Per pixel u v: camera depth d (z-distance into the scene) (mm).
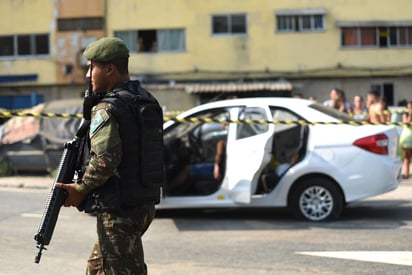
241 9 45500
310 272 9039
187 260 9844
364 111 22188
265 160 12312
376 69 45125
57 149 21781
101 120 5402
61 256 10250
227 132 13477
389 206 14836
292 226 12461
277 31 45375
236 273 9047
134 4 46375
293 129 13102
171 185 13016
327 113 13016
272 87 43531
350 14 45125
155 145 5742
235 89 43531
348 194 12602
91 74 5738
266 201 12812
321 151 12602
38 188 19828
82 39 46719
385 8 45125
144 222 5723
